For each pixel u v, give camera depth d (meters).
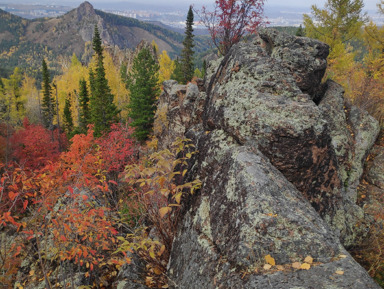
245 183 3.45
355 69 13.44
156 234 5.32
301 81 6.62
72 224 5.27
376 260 4.59
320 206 4.40
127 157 12.15
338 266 2.59
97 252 5.72
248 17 12.02
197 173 4.80
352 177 6.37
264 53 5.47
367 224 5.45
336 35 17.78
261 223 2.96
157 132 16.28
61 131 44.66
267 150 4.20
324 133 4.30
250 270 2.71
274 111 4.36
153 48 80.81
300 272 2.56
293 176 4.21
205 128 5.75
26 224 4.17
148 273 4.74
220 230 3.41
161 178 4.23
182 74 43.75
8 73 168.12
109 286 5.66
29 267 6.30
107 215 6.18
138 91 25.27
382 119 9.76
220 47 13.07
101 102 31.64
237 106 4.75
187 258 3.74
